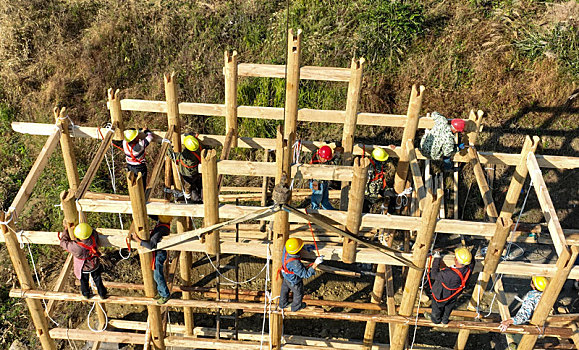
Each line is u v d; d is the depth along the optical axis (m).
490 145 13.27
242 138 9.40
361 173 6.12
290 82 8.37
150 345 8.92
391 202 10.48
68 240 7.15
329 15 13.88
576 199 13.32
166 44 14.07
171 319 11.59
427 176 10.43
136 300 7.89
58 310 11.41
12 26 14.30
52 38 14.42
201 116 13.67
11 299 11.58
